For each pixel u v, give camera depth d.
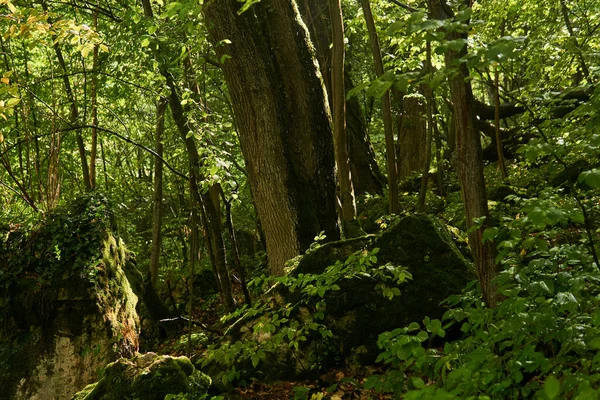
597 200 5.96
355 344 6.07
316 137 8.96
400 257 6.32
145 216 18.91
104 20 11.99
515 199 3.44
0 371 7.75
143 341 9.73
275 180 8.53
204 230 8.48
